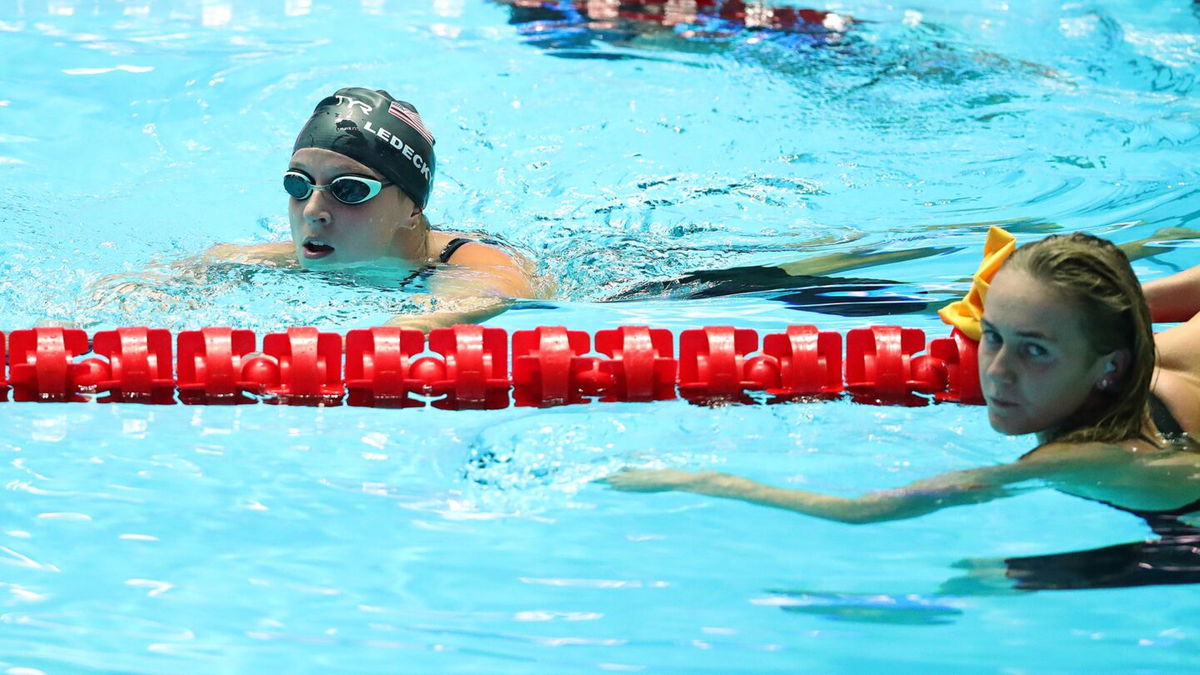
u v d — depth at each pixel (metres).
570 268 14.70
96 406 10.85
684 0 27.25
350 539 8.38
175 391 11.18
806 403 11.05
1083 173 17.73
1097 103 21.05
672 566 7.99
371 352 11.29
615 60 23.05
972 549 8.12
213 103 20.48
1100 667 6.80
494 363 11.29
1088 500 8.37
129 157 18.44
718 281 14.19
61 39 22.77
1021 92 21.66
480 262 14.44
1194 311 11.26
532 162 18.38
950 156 18.66
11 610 7.41
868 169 18.16
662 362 11.16
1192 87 21.84
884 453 9.70
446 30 24.64
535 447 9.88
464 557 8.12
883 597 7.57
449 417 10.74
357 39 23.83
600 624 7.28
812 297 13.48
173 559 8.08
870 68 22.91
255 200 16.94
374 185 13.51
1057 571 7.80
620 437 10.14
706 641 7.08
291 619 7.35
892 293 13.52
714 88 21.64
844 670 6.79
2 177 17.17
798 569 7.93
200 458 9.75
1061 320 8.11
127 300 12.79
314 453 9.88
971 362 11.12
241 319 12.54
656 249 15.24
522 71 22.30
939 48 24.22
